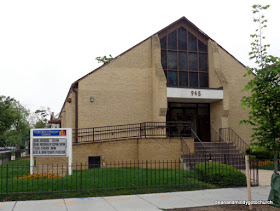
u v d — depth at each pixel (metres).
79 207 7.59
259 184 11.05
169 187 9.91
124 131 17.52
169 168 14.59
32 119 59.47
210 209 7.48
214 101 19.72
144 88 18.47
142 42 18.81
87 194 8.96
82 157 14.68
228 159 14.52
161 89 17.08
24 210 7.29
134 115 18.08
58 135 11.88
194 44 20.58
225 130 18.62
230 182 10.47
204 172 10.91
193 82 20.19
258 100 7.95
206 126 20.55
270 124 7.73
